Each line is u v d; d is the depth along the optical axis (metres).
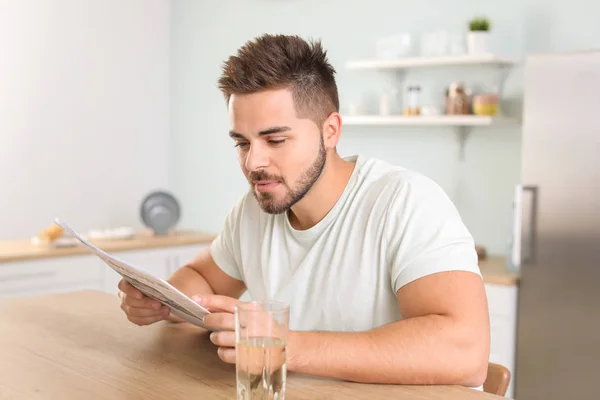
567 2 3.28
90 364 1.28
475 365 1.19
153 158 4.95
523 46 3.42
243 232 1.66
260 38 1.32
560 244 2.89
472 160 3.61
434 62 3.48
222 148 4.72
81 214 4.57
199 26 4.80
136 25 4.79
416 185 1.40
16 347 1.39
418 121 3.49
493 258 3.48
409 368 1.16
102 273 3.56
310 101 1.30
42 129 4.36
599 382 2.83
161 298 1.35
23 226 4.30
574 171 2.86
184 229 4.56
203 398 1.11
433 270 1.27
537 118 2.94
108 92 4.67
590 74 2.80
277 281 1.56
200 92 4.82
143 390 1.14
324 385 1.17
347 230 1.46
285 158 1.29
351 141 4.06
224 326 1.18
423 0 3.74
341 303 1.44
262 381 1.02
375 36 3.94
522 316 3.00
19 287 3.23
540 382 2.96
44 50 4.34
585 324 2.85
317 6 4.18
